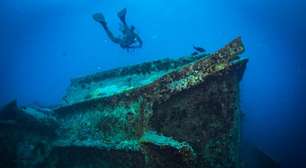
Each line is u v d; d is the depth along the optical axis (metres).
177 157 3.84
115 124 4.85
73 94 6.76
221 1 46.91
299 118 16.02
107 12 51.53
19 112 5.66
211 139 4.42
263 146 12.27
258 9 37.69
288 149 11.90
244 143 7.03
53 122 5.90
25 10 36.22
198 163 4.25
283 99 20.61
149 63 5.86
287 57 33.78
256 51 37.06
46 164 5.47
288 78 27.64
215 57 4.34
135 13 62.25
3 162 5.20
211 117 4.45
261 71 30.98
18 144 5.43
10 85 34.59
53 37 46.97
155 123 4.38
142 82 5.30
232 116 4.48
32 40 42.94
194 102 4.42
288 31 34.62
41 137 5.70
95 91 6.01
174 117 4.40
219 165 4.36
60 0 37.28
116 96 5.00
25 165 5.29
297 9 33.41
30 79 40.66
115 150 4.57
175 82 4.36
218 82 4.45
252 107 19.08
